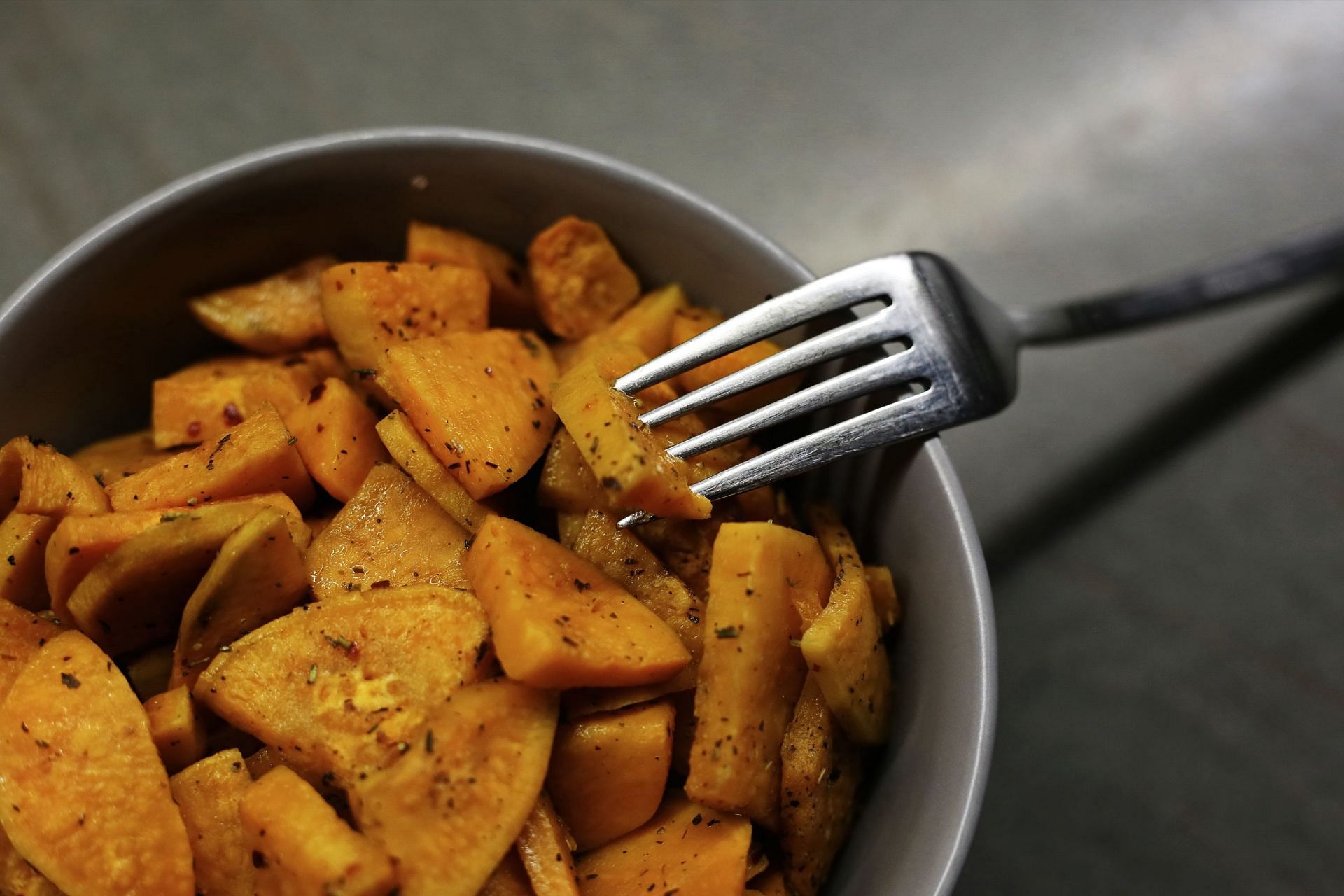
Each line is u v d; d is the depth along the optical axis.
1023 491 0.32
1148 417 0.33
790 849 0.25
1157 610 0.32
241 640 0.24
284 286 0.29
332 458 0.26
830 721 0.25
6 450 0.25
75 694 0.24
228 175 0.27
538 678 0.23
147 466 0.27
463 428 0.25
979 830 0.30
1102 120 0.35
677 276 0.29
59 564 0.24
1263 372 0.33
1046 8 0.36
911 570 0.26
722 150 0.35
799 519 0.28
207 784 0.24
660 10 0.36
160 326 0.29
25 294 0.26
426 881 0.23
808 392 0.26
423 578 0.25
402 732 0.24
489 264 0.29
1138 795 0.31
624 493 0.24
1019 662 0.31
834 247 0.34
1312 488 0.33
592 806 0.24
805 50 0.36
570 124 0.35
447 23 0.36
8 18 0.35
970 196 0.35
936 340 0.26
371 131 0.27
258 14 0.35
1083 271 0.34
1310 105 0.35
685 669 0.25
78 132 0.34
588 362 0.26
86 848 0.23
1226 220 0.34
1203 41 0.36
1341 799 0.31
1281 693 0.31
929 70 0.36
